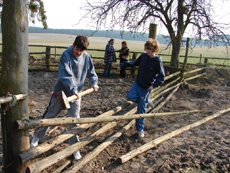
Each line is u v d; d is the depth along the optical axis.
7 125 1.93
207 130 3.98
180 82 7.39
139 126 3.58
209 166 2.80
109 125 3.40
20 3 1.74
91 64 2.80
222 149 3.21
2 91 1.88
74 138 2.78
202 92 7.06
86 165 2.75
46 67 9.16
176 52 8.79
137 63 3.57
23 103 1.96
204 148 3.24
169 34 9.02
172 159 2.92
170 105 5.50
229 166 2.80
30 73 8.58
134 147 3.31
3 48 1.81
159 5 8.69
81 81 2.72
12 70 1.84
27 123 1.89
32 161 2.75
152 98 5.15
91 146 3.25
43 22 9.48
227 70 10.12
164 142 3.46
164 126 4.18
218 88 7.75
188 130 3.98
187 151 3.15
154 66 3.27
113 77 9.17
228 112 5.12
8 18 1.73
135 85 3.56
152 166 2.77
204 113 4.99
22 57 1.86
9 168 2.06
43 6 9.36
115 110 3.46
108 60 8.58
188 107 5.44
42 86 6.73
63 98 2.10
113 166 2.79
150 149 3.24
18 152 2.03
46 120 2.04
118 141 3.47
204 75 9.27
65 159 2.85
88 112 4.73
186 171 2.72
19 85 1.90
